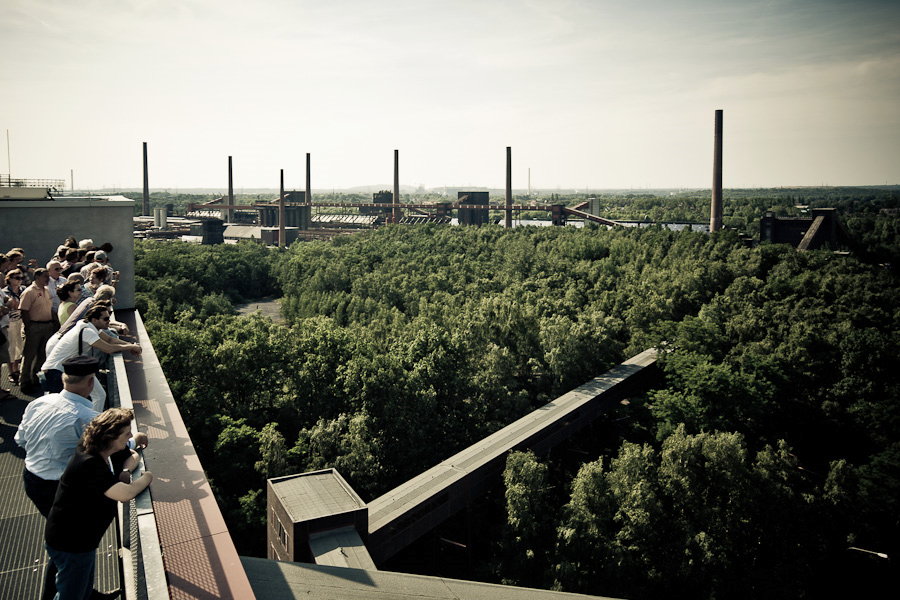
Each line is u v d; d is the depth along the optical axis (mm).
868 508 69062
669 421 86250
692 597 59688
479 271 171625
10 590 10320
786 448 69188
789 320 113375
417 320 120688
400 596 39812
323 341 86250
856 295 122938
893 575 65750
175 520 13133
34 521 12367
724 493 64438
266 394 79938
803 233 182625
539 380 102312
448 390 85375
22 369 18672
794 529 63469
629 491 62656
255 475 68062
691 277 139250
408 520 58875
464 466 67812
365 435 70375
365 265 189000
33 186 37406
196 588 11656
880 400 93062
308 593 37031
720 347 109688
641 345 117312
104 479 8922
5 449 15133
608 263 166750
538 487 65125
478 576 63312
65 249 22609
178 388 74500
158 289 146000
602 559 58656
